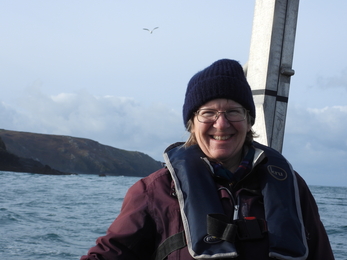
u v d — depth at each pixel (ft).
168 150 5.56
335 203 73.67
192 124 5.44
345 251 22.90
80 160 394.52
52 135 421.18
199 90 5.11
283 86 9.42
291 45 9.41
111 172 402.31
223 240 4.46
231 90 5.02
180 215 4.78
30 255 21.18
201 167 5.05
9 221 32.01
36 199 53.47
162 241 4.76
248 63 9.82
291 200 4.93
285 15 9.34
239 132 5.12
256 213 4.86
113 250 4.87
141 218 4.88
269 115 9.26
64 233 27.45
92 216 37.06
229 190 5.00
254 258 4.53
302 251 4.57
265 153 5.47
